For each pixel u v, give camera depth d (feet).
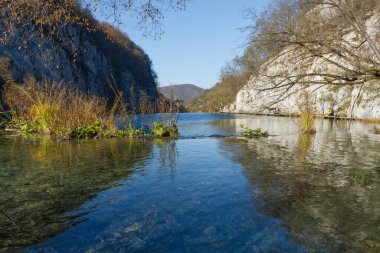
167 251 7.84
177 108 36.81
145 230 9.00
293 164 18.29
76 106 34.50
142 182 13.94
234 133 41.27
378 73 15.89
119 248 7.95
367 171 16.46
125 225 9.32
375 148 25.61
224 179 14.57
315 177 15.03
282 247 8.10
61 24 20.17
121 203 11.19
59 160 18.95
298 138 34.01
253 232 8.95
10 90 41.70
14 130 38.29
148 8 19.40
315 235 8.77
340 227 9.30
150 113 36.37
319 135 37.81
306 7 16.65
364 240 8.50
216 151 23.32
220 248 8.02
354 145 27.58
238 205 11.07
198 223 9.55
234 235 8.73
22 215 9.99
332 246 8.16
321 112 83.15
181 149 24.32
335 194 12.36
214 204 11.18
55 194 12.12
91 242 8.23
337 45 16.29
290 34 16.31
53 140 29.48
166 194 12.24
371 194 12.40
